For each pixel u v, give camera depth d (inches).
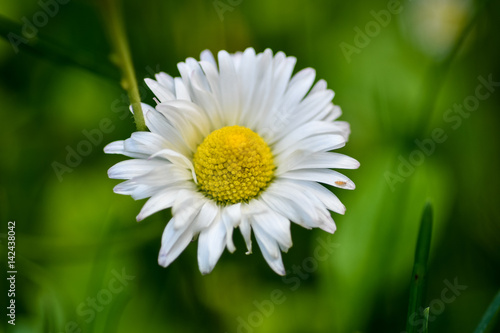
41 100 5.4
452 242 5.2
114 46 4.4
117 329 4.9
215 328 5.0
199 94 4.5
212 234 4.3
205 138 4.5
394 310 5.0
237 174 4.4
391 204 5.0
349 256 5.0
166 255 4.2
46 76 5.4
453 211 5.3
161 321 5.0
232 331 5.0
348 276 4.9
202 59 4.6
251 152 4.4
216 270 5.1
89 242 5.1
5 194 5.2
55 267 5.0
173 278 5.0
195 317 5.0
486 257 5.2
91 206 5.2
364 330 4.9
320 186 4.4
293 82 4.6
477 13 5.0
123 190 4.3
